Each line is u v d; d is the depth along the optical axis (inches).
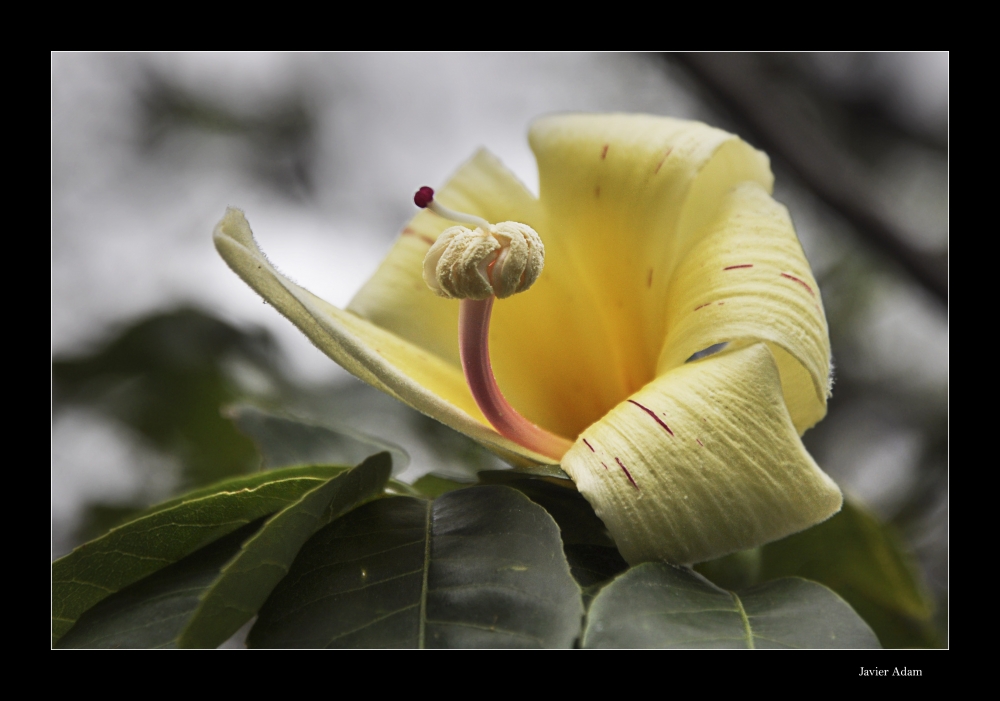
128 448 21.4
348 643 15.1
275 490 15.8
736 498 15.4
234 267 15.6
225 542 15.8
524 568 15.2
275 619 15.2
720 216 16.7
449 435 21.0
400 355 17.1
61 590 15.6
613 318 17.3
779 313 16.1
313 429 17.9
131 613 15.4
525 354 17.4
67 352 21.4
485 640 15.0
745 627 15.1
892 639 18.3
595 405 17.4
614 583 15.1
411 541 15.5
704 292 16.4
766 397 15.7
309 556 15.4
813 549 18.0
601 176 17.2
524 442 16.4
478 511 15.6
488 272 16.1
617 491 15.4
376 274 17.6
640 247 17.0
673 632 15.0
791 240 16.4
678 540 15.4
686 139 16.9
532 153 17.7
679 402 15.7
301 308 15.9
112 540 15.6
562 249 17.5
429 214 17.8
